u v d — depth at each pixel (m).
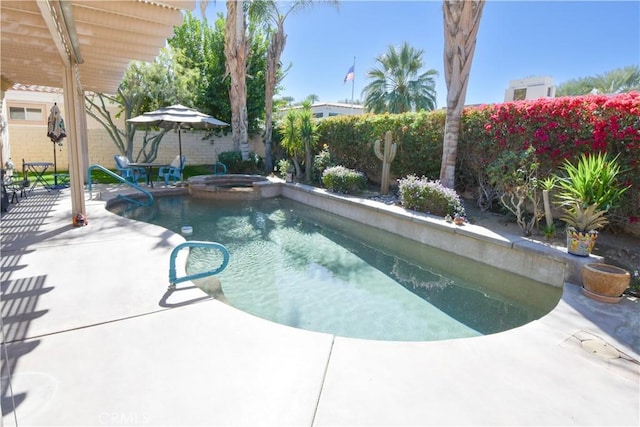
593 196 4.08
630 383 2.20
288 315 3.58
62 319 2.65
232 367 2.18
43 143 12.83
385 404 1.94
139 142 14.63
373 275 4.74
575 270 4.01
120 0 3.83
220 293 3.97
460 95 6.95
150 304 2.93
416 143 8.43
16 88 12.39
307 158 11.27
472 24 6.73
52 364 2.13
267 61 13.41
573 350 2.55
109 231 5.03
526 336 2.73
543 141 5.68
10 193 7.69
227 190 9.91
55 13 3.60
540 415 1.90
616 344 2.64
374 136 9.63
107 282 3.32
